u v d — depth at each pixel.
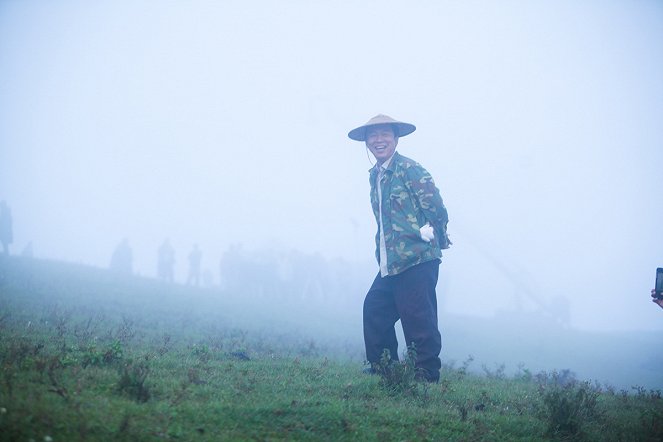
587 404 5.65
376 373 7.11
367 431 4.52
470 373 10.34
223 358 7.89
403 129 7.64
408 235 7.08
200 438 3.94
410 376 6.23
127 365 5.69
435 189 7.16
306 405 4.93
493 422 5.19
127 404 4.37
